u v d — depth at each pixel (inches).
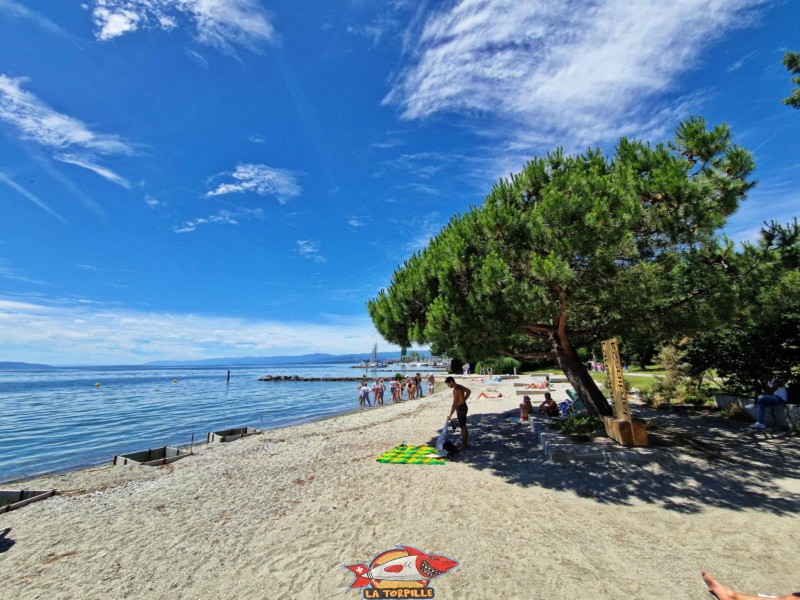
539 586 150.1
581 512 218.8
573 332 427.2
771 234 314.3
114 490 327.6
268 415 1010.1
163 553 200.2
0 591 169.2
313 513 242.5
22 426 861.2
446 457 357.7
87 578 177.9
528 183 363.6
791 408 369.4
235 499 282.7
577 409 486.3
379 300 473.1
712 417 450.0
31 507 288.0
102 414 1063.6
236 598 154.5
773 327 396.8
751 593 140.9
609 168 392.8
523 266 331.9
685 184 280.5
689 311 349.7
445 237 423.8
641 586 146.9
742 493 231.5
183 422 901.8
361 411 954.7
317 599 149.8
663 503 224.1
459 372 2158.0
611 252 304.8
